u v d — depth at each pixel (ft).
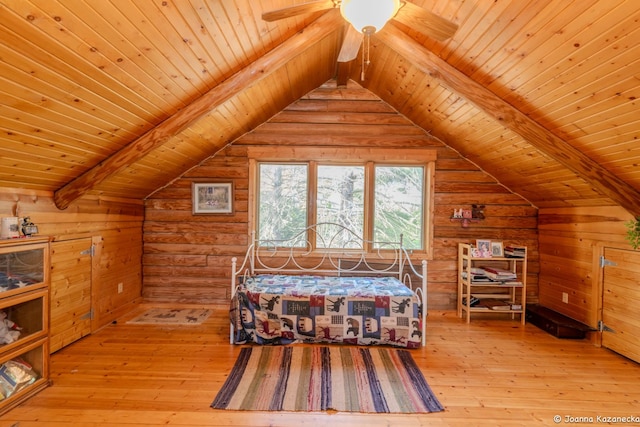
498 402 7.31
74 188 8.96
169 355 9.36
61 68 5.48
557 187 11.00
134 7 5.14
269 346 10.10
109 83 6.41
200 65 7.43
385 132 13.39
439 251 13.44
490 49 7.13
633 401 7.41
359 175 13.76
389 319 10.16
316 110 13.41
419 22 5.61
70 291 9.86
